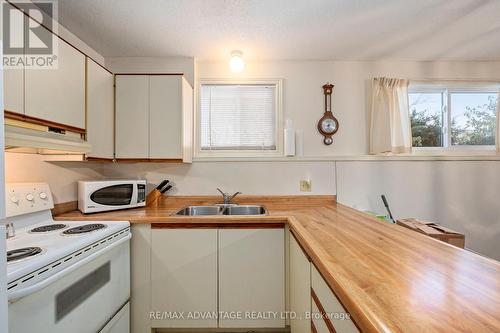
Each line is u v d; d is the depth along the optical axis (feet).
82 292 3.69
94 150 5.49
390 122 7.26
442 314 1.65
